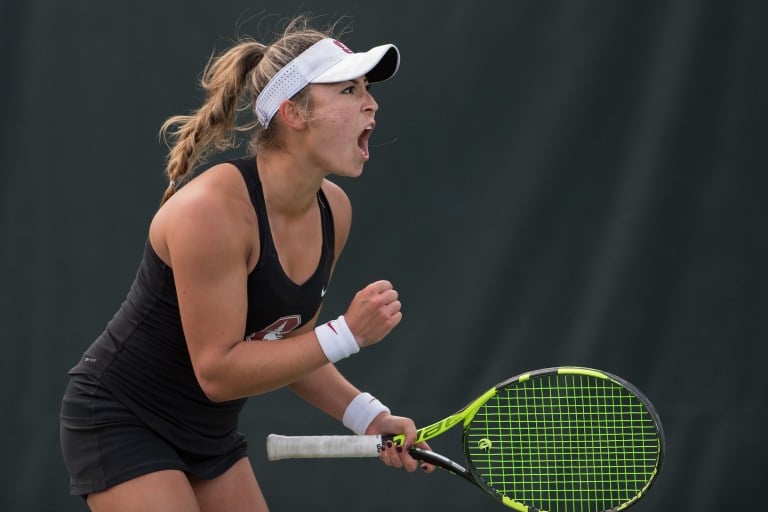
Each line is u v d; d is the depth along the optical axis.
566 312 15.36
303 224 8.59
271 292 8.23
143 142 15.80
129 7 15.81
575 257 15.38
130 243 15.79
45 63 15.80
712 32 15.16
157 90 15.80
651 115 15.26
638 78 15.30
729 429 15.06
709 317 15.19
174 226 7.77
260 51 8.66
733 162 15.16
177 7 15.77
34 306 15.77
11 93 15.78
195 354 7.93
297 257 8.55
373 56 8.02
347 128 8.18
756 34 15.10
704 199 15.21
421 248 15.63
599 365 15.27
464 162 15.59
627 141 15.32
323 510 15.63
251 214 8.03
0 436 15.67
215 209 7.78
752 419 15.04
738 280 15.16
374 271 15.70
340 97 8.15
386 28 15.62
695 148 15.23
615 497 12.59
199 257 7.70
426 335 15.55
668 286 15.23
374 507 15.58
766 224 15.10
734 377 15.12
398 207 15.67
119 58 15.81
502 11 15.51
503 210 15.51
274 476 15.64
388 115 15.68
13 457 15.62
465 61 15.57
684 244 15.23
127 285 15.76
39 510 15.55
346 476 15.64
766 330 15.07
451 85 15.59
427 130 15.63
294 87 8.11
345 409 9.66
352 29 15.65
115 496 8.32
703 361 15.17
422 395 15.51
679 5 15.20
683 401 15.17
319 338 7.88
